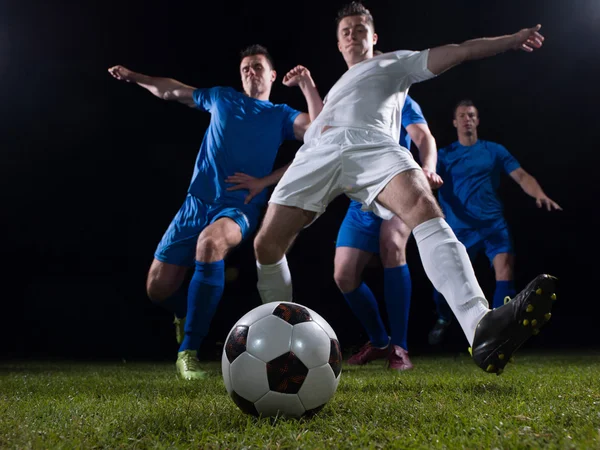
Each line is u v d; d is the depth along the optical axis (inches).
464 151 232.8
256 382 69.0
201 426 62.9
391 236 166.9
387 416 66.2
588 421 58.7
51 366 213.2
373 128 111.1
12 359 288.5
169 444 55.4
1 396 93.7
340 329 364.2
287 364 68.9
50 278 371.6
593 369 136.3
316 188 111.3
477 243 227.0
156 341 368.5
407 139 174.7
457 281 87.0
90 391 101.9
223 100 174.6
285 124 177.9
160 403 81.7
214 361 242.1
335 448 52.0
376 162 103.8
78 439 56.3
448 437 53.7
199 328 147.0
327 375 70.8
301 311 74.1
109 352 363.9
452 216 231.6
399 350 163.3
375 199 104.2
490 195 227.1
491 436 53.1
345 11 134.9
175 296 174.4
